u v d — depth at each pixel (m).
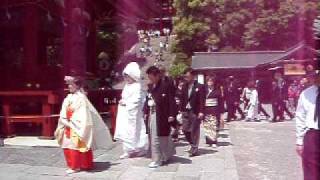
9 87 13.30
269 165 9.77
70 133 8.59
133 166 9.27
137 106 10.18
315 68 5.59
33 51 13.23
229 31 39.44
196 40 40.72
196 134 10.48
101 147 8.91
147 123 9.35
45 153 10.59
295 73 27.22
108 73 21.62
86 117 8.54
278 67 31.80
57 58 14.95
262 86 25.75
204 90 10.54
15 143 11.94
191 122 10.42
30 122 13.00
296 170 9.27
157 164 9.19
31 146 11.51
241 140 13.50
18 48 13.54
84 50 15.66
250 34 38.44
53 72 13.79
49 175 8.46
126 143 10.16
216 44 39.75
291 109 23.34
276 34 38.22
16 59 13.53
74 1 14.87
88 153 8.71
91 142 8.63
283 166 9.67
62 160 9.79
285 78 26.75
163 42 52.78
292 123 19.16
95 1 16.84
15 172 8.66
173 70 39.16
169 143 9.47
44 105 12.77
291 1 37.72
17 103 13.38
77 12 14.94
